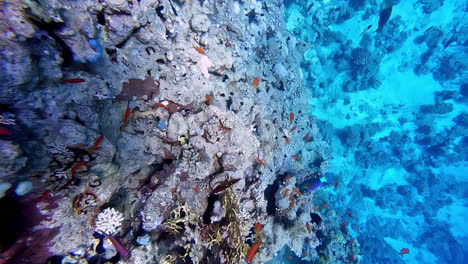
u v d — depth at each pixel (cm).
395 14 1425
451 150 1462
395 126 1453
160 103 410
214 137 432
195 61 483
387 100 1420
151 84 401
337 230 1028
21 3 216
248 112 649
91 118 298
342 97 1367
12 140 216
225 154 453
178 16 464
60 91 267
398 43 1403
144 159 400
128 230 367
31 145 235
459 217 1486
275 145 741
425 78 1449
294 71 1027
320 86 1347
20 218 233
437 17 1402
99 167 295
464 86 1392
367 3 1338
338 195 1384
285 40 1010
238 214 459
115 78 352
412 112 1440
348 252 991
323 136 1337
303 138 1016
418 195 1492
